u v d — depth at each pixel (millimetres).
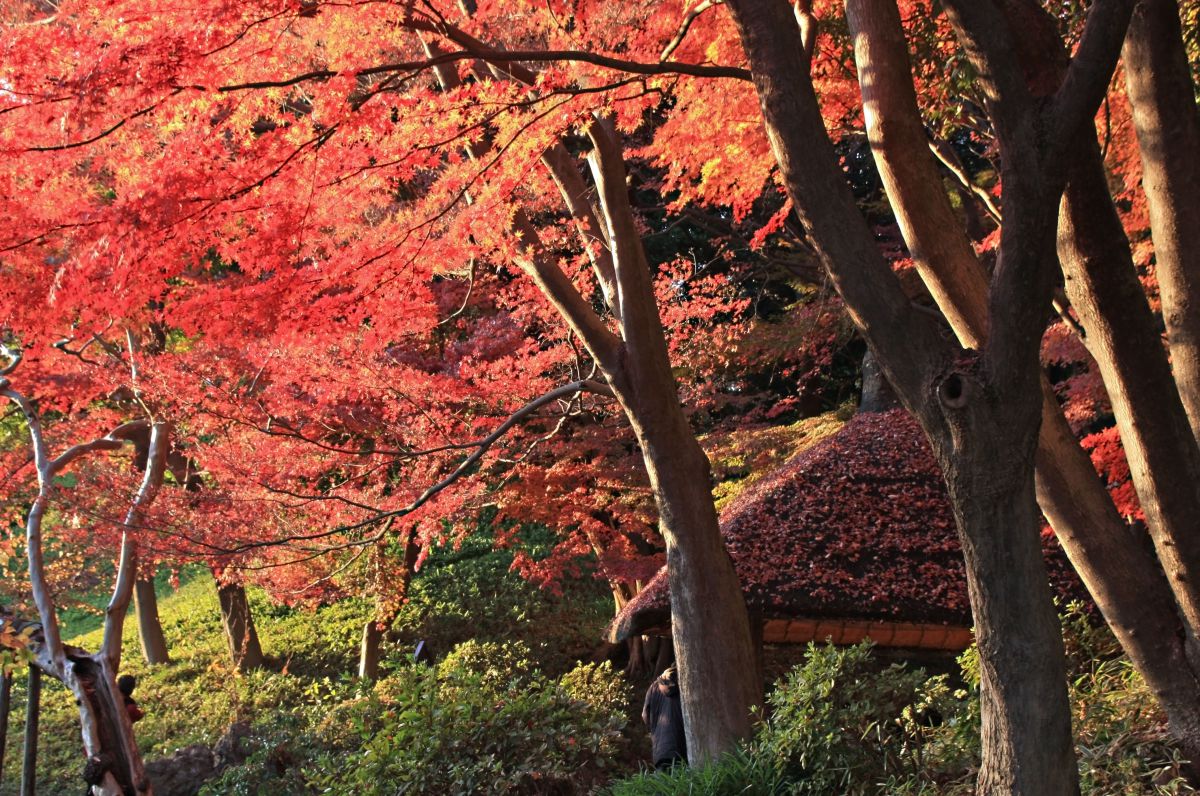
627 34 5855
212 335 4637
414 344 10484
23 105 3492
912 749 4711
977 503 2916
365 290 4957
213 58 3740
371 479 9398
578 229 7113
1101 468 6371
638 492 11250
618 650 14492
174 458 11570
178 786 9812
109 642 7184
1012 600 2898
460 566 17734
